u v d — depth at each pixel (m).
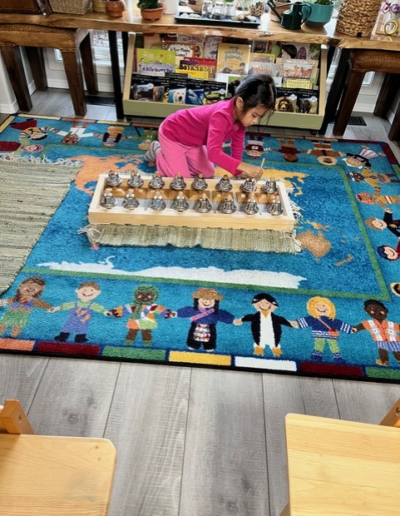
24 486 0.70
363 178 2.17
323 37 2.12
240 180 1.90
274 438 1.18
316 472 0.73
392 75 2.58
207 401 1.25
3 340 1.33
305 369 1.33
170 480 1.09
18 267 1.55
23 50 2.55
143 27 2.09
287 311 1.49
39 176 1.99
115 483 1.08
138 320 1.42
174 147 1.88
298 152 2.33
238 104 1.61
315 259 1.70
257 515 1.05
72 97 2.41
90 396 1.24
